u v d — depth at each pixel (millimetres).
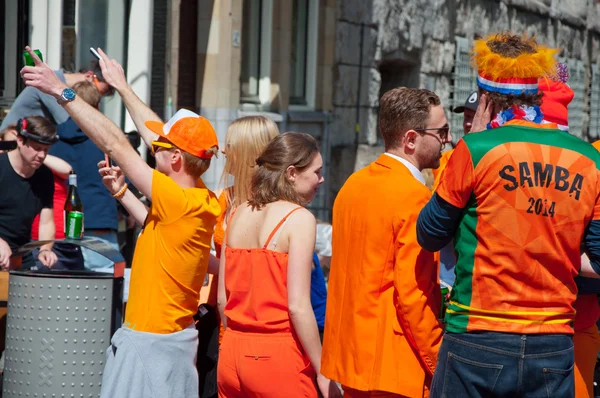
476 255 7449
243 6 25000
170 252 8875
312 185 8828
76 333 9539
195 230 8922
